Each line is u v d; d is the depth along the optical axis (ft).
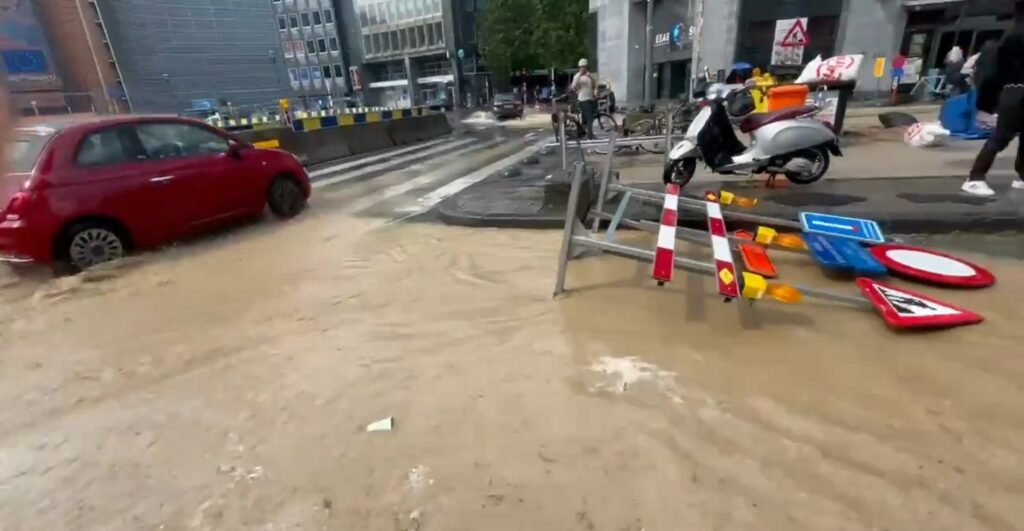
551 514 6.20
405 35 187.73
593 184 19.35
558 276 12.48
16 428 8.71
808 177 20.62
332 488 6.88
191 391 9.53
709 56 66.85
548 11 131.95
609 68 95.35
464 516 6.25
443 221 20.45
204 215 19.43
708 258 14.80
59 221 15.80
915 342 9.49
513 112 95.30
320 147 42.14
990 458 6.62
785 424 7.50
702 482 6.54
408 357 10.19
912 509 5.95
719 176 24.09
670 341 10.08
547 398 8.48
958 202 16.38
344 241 18.76
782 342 9.79
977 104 16.98
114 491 7.09
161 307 13.57
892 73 55.67
